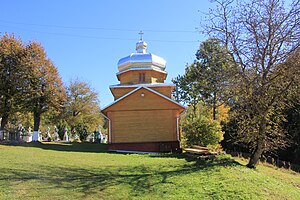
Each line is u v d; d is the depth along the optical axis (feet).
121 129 84.17
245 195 34.19
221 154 57.16
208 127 78.79
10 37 110.83
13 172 38.70
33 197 30.17
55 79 115.44
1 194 29.91
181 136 89.81
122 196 32.76
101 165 49.49
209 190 35.32
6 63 104.83
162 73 104.94
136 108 85.20
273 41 46.70
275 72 46.57
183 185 37.04
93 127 177.88
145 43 113.70
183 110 88.12
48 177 37.86
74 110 166.61
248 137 49.24
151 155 68.59
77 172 42.29
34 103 109.19
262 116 47.09
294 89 46.85
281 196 36.11
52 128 181.98
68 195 31.73
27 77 106.52
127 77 103.86
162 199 32.30
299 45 45.37
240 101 47.75
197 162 52.54
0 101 105.29
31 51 110.32
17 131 110.63
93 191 33.68
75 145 100.12
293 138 72.43
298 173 59.62
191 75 129.49
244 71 48.14
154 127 84.23
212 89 54.13
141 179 39.73
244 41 48.34
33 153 59.93
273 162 69.46
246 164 53.42
